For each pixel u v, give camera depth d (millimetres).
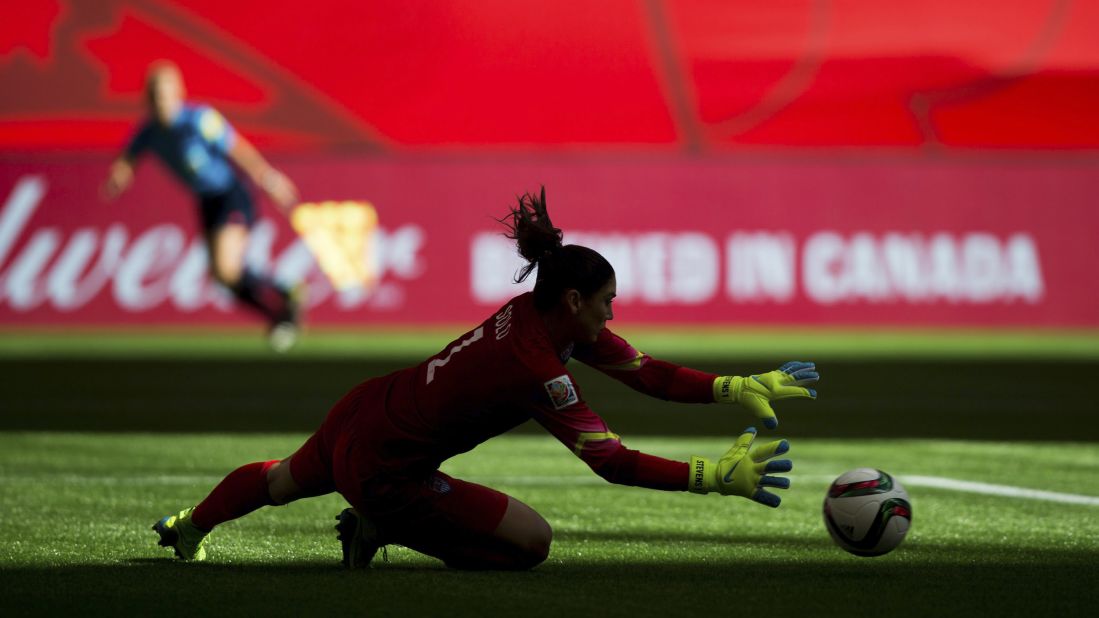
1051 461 25359
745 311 58281
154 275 56312
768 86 69188
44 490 21156
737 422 32156
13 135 64312
